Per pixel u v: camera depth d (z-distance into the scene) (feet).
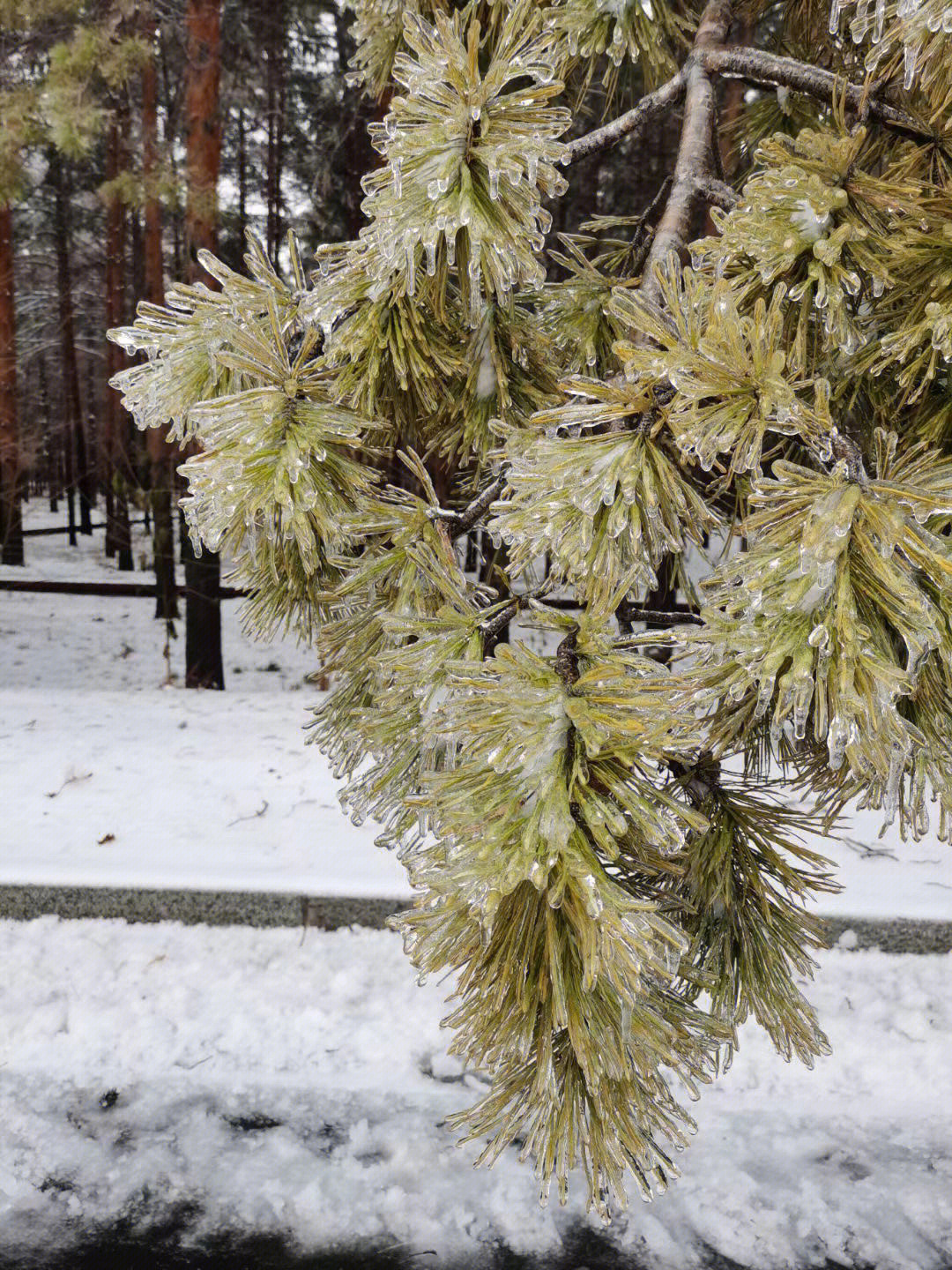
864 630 1.80
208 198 15.79
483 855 1.80
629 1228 5.48
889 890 8.34
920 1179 5.81
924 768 2.07
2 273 24.70
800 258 2.57
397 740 2.50
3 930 8.21
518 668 2.11
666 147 18.44
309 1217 5.53
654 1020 2.12
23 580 32.42
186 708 14.02
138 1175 5.82
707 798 3.05
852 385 2.94
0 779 10.68
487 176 2.50
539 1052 2.02
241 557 3.09
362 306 2.92
